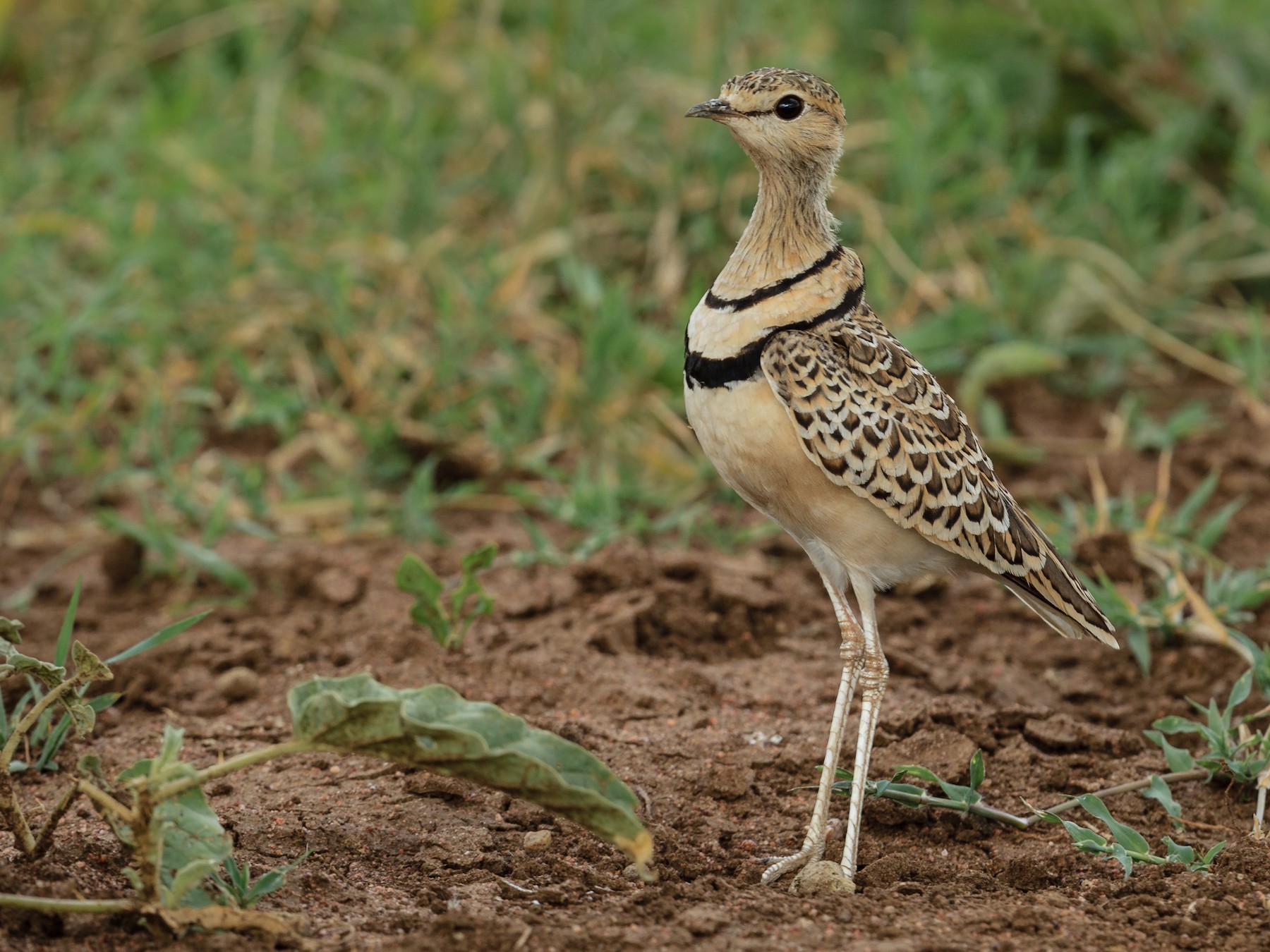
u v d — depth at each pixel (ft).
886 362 25.02
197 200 46.98
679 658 31.99
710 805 26.02
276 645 32.01
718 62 47.26
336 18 55.11
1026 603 27.27
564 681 30.17
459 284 43.96
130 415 41.91
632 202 47.70
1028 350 41.06
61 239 46.26
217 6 56.95
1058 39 48.49
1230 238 46.42
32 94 54.24
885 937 21.45
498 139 48.91
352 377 41.93
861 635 25.44
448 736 19.60
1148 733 27.55
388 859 23.76
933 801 25.13
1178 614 31.89
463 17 54.08
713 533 36.94
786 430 23.84
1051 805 26.22
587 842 24.36
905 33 47.60
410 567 30.09
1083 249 44.65
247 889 21.35
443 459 39.96
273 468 40.16
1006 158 48.83
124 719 29.09
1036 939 21.72
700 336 24.67
